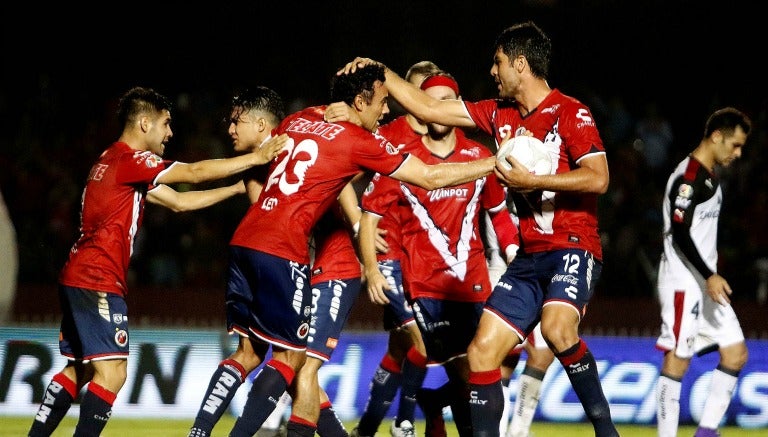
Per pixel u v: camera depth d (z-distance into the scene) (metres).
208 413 14.96
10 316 25.59
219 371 15.23
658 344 19.12
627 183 37.19
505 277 15.03
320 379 22.72
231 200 33.91
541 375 18.91
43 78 42.22
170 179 15.50
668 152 40.50
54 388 16.31
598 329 28.58
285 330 14.86
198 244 32.44
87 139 37.56
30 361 22.09
